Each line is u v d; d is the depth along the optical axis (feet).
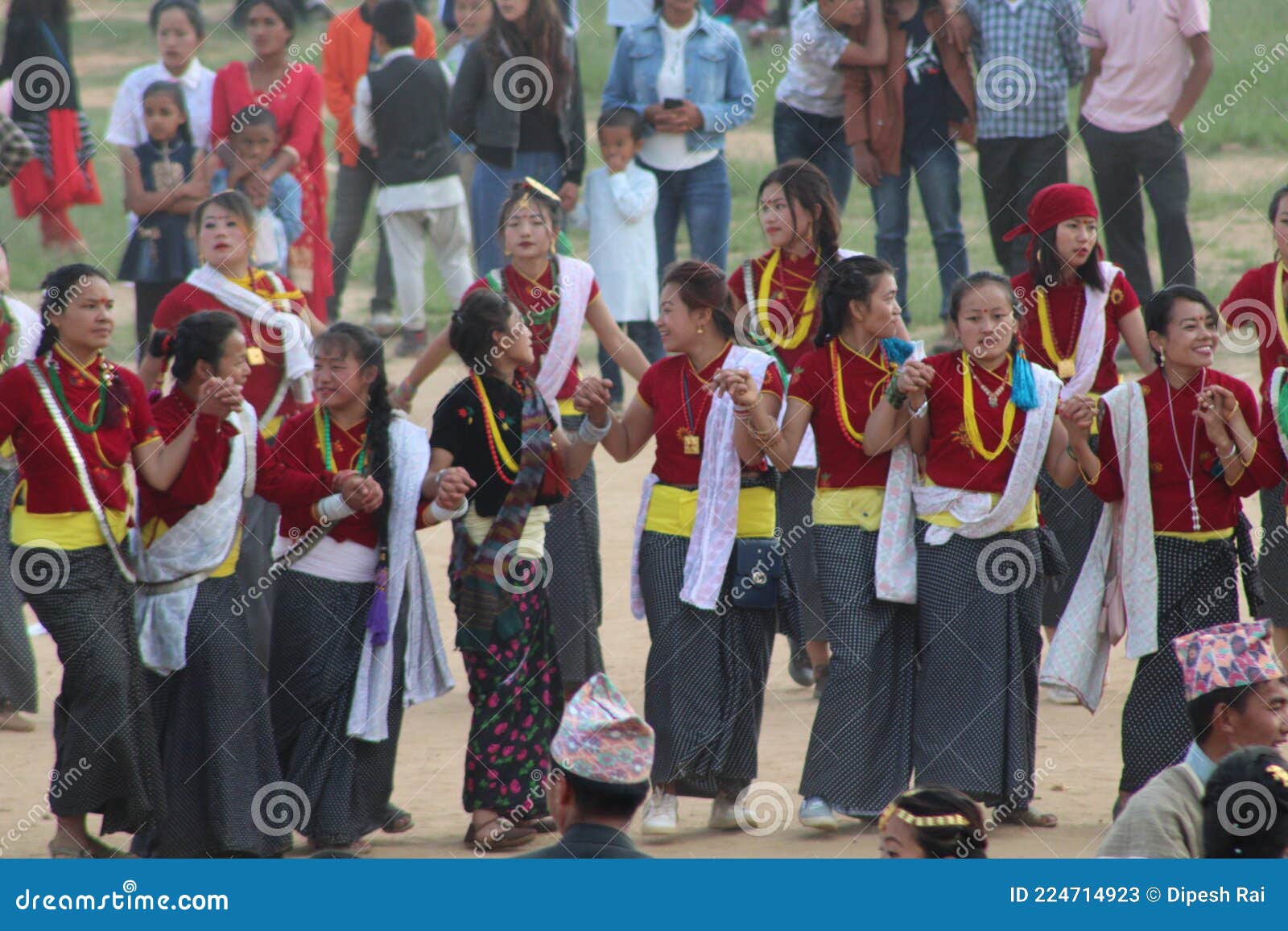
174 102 147.23
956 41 158.10
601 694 54.70
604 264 154.81
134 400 75.97
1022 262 160.25
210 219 97.71
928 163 161.58
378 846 78.38
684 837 80.02
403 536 77.41
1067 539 98.84
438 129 167.84
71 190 176.55
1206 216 209.36
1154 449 79.20
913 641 81.66
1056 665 81.35
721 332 82.58
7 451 93.20
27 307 98.37
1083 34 160.56
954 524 79.36
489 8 167.63
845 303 80.84
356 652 77.25
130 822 74.13
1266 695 60.70
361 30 174.50
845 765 79.92
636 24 157.79
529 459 79.30
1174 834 59.11
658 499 83.10
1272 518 93.30
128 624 74.23
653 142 156.46
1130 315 98.53
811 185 94.94
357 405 77.97
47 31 168.04
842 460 81.56
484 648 78.38
